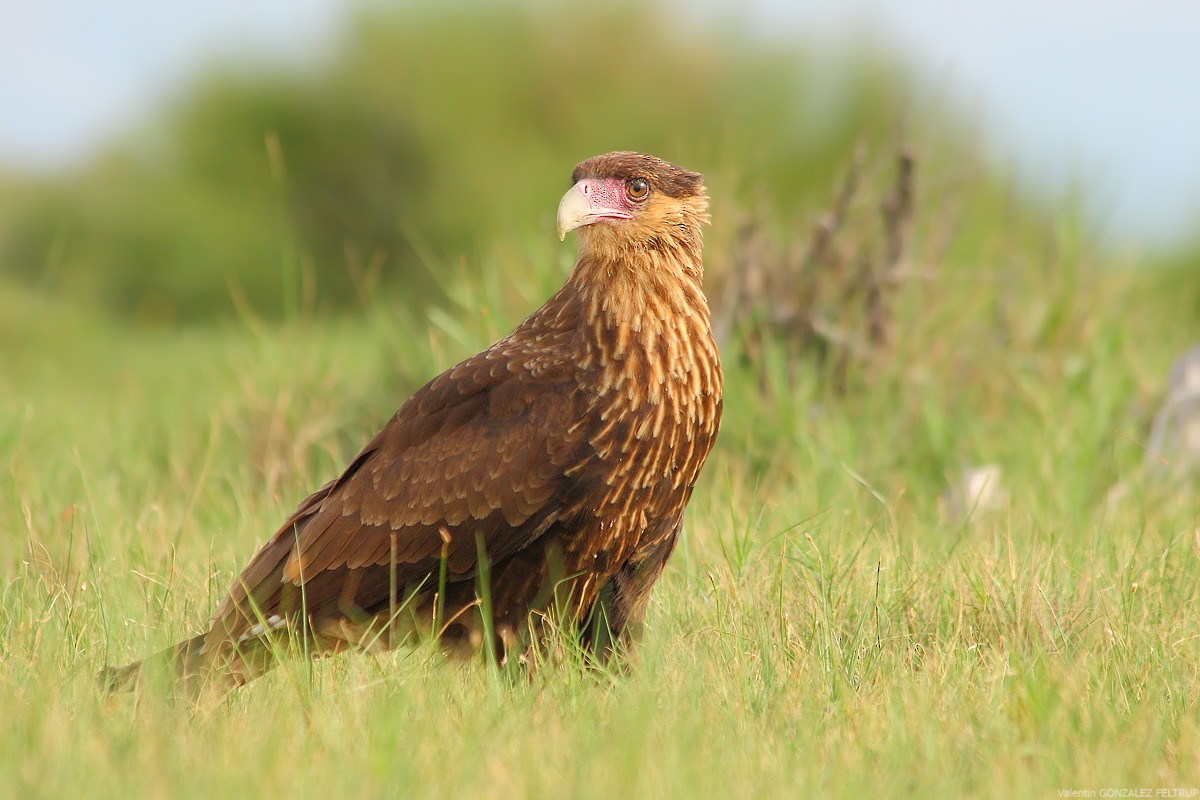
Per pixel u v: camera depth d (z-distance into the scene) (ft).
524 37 146.30
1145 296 69.62
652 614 35.32
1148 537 40.93
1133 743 26.18
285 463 53.47
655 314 33.24
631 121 141.69
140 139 151.33
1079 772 25.12
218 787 23.50
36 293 115.24
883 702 28.76
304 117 145.79
